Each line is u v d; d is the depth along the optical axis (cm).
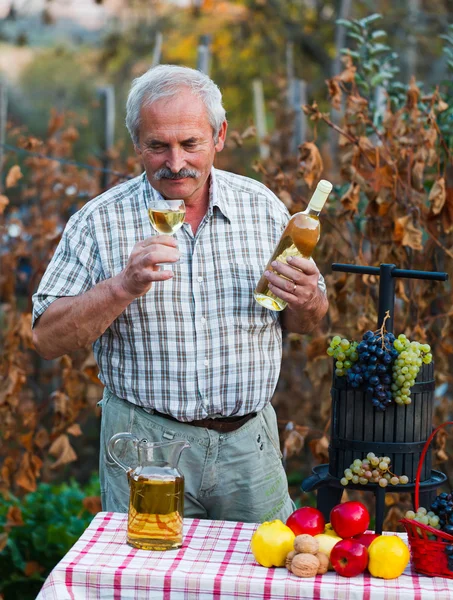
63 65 1859
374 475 251
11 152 512
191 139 262
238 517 293
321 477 274
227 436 285
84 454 659
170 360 279
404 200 402
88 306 263
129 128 272
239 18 1329
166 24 1376
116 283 258
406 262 412
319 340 420
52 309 277
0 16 1162
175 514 234
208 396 281
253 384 284
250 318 283
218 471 286
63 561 223
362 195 437
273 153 621
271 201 297
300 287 256
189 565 223
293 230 254
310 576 219
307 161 399
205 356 280
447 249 408
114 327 280
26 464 472
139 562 224
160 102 261
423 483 259
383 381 253
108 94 579
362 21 427
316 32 1206
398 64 1117
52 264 287
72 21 1416
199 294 281
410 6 1104
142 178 292
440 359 427
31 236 571
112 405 287
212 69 1320
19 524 462
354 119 417
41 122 1850
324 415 428
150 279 249
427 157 394
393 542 220
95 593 217
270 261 263
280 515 299
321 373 424
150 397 280
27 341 468
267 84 1273
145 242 250
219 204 285
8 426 483
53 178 596
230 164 860
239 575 218
